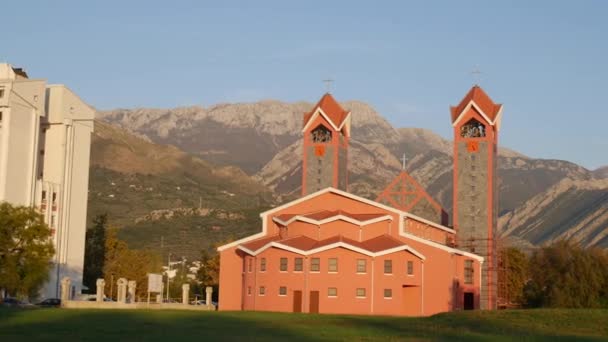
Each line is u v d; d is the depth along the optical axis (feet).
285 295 379.76
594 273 426.51
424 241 399.24
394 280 378.12
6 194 453.17
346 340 206.28
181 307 440.45
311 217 403.75
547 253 441.68
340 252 376.07
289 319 265.95
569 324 246.27
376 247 382.42
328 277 374.84
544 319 253.44
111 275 596.29
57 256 494.18
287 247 380.78
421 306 392.68
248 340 200.34
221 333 215.51
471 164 498.28
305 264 377.30
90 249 604.90
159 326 230.68
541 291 436.35
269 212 432.25
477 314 265.75
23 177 468.34
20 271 387.75
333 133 506.07
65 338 198.39
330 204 423.23
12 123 459.73
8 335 203.92
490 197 492.13
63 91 508.94
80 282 517.96
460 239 492.95
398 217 405.59
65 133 506.89
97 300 406.21
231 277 422.82
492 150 497.05
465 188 497.05
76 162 520.01
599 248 447.83
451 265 397.60
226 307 420.36
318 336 214.48
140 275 611.88
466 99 507.30
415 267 389.80
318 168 505.25
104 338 199.82
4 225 384.68
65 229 502.79
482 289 481.87
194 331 219.00
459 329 240.12
